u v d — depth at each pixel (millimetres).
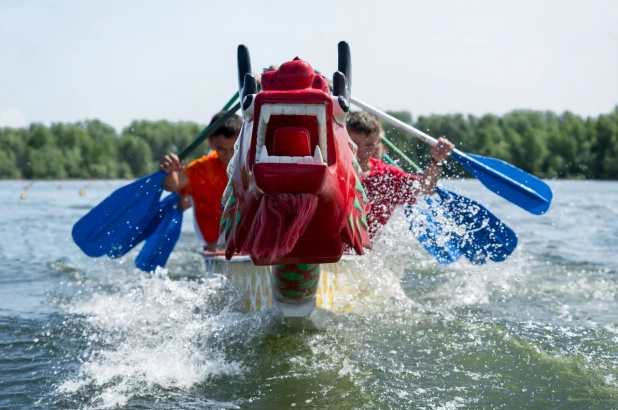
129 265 7281
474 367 3223
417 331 3865
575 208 14703
